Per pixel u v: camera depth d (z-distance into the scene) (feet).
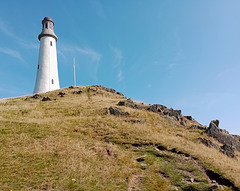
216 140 88.02
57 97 143.33
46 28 202.69
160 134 73.31
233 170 50.08
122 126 76.33
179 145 63.41
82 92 161.07
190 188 41.34
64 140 56.95
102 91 174.60
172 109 115.55
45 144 52.60
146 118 90.07
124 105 112.06
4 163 41.19
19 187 34.42
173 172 47.44
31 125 66.64
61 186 35.96
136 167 47.88
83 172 41.37
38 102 125.39
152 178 43.73
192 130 92.12
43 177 38.11
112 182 39.91
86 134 67.26
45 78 183.83
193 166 50.88
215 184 43.34
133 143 62.80
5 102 124.57
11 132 58.29
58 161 44.47
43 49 193.16
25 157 44.68
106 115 90.84
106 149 55.21
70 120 81.20
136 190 38.83
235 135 114.01
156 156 55.77
